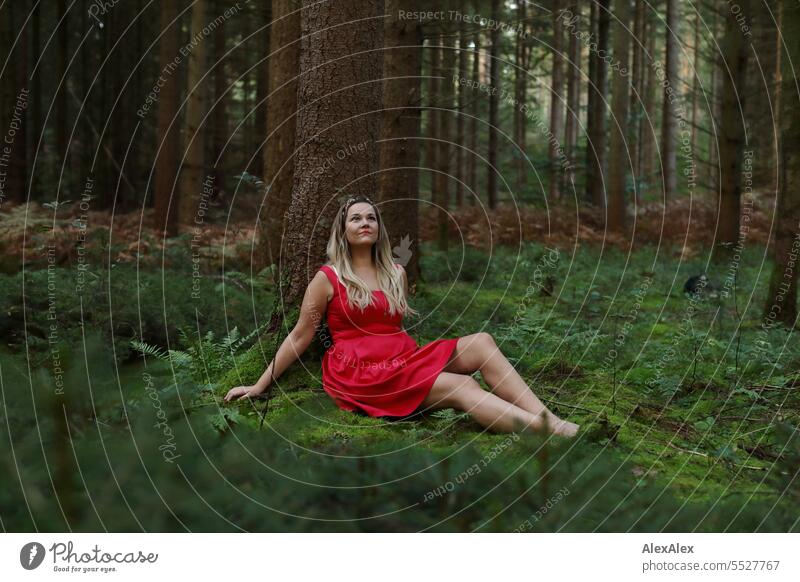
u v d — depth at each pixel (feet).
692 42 85.10
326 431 11.18
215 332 17.76
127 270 21.29
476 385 12.00
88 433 6.16
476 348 12.48
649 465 9.93
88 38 62.34
